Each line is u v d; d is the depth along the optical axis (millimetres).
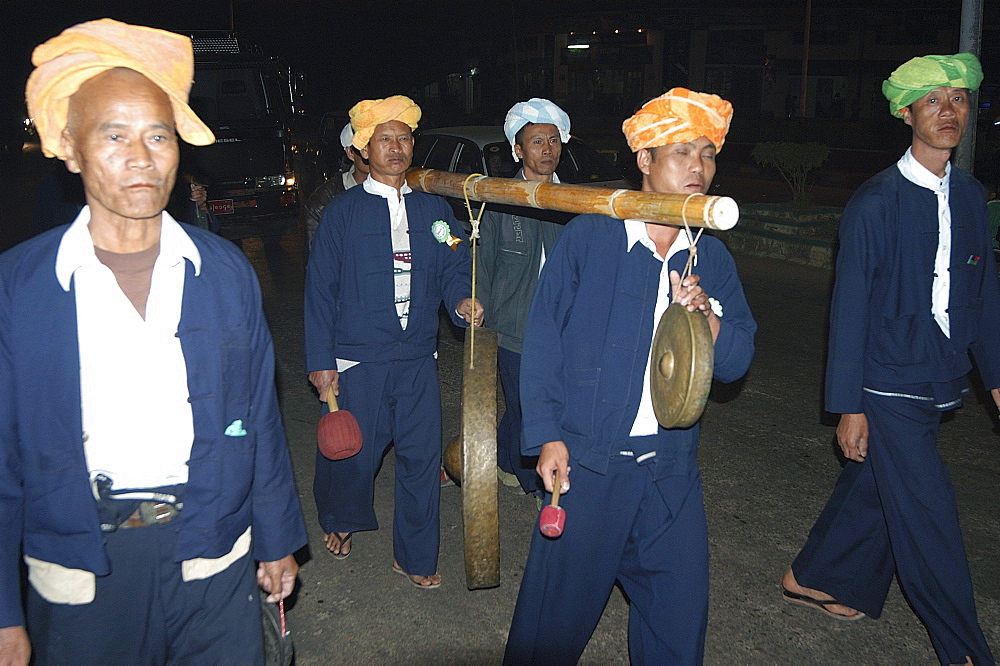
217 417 2000
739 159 26062
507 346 4277
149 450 1939
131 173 1817
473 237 3412
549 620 2754
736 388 6367
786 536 4281
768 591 3801
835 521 3514
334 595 3777
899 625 3566
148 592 2004
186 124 1989
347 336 3611
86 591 1952
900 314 3031
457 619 3605
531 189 2961
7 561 1891
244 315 2033
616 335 2600
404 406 3686
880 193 3023
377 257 3553
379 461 3809
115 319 1888
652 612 2660
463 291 3660
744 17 45531
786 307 8727
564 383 2664
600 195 2588
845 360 3061
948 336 3070
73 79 1792
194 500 1998
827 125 28281
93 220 1911
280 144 11992
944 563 3070
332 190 4836
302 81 12297
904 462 3078
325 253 3549
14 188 20641
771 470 5031
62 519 1895
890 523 3146
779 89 46344
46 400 1859
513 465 4480
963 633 3072
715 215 2197
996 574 3951
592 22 47781
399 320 3621
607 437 2604
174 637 2092
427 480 3721
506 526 4383
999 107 20297
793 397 6199
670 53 47094
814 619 3598
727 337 2633
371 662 3332
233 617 2131
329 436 3395
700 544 2650
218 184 11734
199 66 11625
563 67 49938
